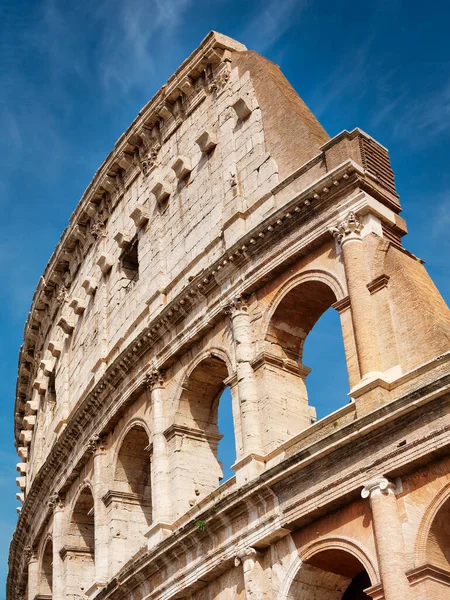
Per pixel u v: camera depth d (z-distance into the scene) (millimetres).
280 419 44094
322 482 38750
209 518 43031
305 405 45375
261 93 53469
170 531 47531
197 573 43500
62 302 73250
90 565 60188
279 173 49562
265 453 43375
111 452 56250
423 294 40219
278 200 48531
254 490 40938
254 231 47219
